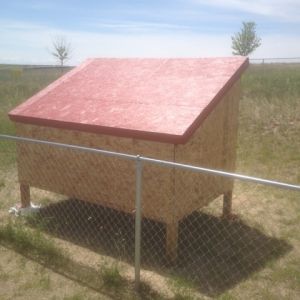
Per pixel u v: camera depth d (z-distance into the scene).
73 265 4.29
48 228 5.26
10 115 5.41
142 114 4.43
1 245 4.70
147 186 4.34
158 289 3.84
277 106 12.59
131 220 5.51
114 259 4.45
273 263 4.34
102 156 4.67
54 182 5.30
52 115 5.03
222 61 4.90
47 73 31.33
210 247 4.75
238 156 8.57
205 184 4.72
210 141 4.68
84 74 5.75
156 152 4.19
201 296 3.76
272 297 3.73
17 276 4.08
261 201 6.20
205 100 4.29
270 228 5.30
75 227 5.30
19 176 5.71
